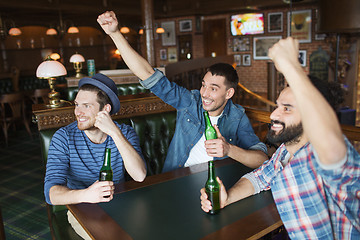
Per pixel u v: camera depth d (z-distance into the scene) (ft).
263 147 6.39
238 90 21.65
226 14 37.37
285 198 3.75
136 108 8.23
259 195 4.62
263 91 36.63
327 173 3.04
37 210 10.61
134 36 42.34
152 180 5.29
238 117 6.97
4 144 19.27
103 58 41.86
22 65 34.83
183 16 39.93
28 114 23.91
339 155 2.71
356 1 21.56
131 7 33.22
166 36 42.09
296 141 3.64
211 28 38.75
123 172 6.08
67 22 36.01
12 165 15.39
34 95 22.26
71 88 17.20
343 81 26.27
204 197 4.11
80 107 5.44
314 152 2.99
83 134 5.77
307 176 3.53
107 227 3.89
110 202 4.55
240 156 5.38
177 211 4.22
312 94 2.70
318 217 3.58
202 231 3.72
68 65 37.06
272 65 24.76
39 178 13.61
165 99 6.76
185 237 3.61
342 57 25.55
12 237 8.95
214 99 6.35
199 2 33.63
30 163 15.65
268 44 35.32
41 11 29.45
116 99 5.73
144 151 8.31
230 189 4.53
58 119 7.47
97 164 5.80
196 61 22.06
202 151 6.73
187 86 22.25
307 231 3.69
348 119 17.22
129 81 17.33
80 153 5.70
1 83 28.25
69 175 5.75
